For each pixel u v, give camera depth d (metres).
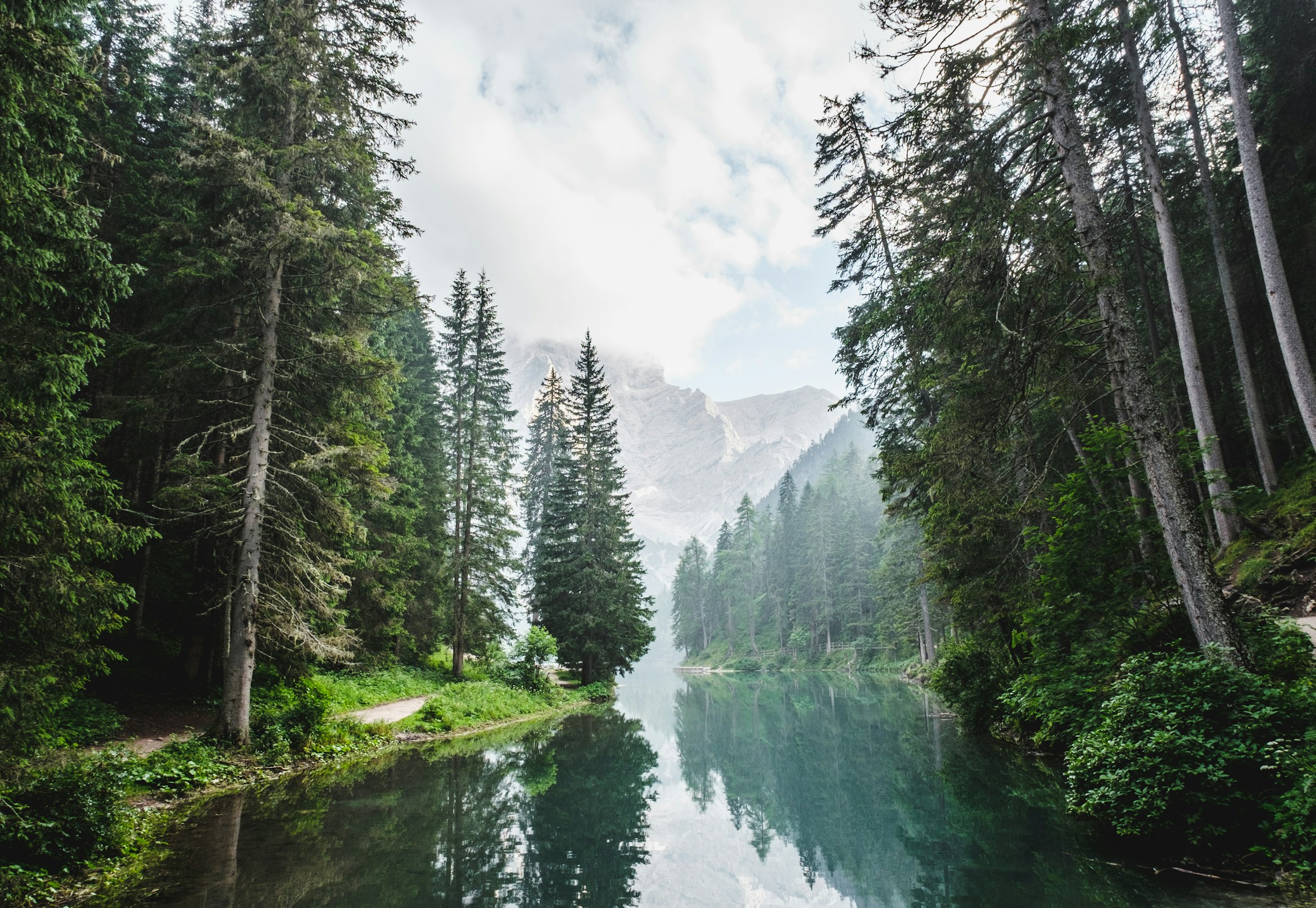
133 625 17.27
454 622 30.41
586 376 37.75
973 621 16.75
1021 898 6.31
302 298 15.21
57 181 7.75
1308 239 16.48
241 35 14.59
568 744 20.08
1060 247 8.18
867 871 7.94
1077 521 10.45
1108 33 9.43
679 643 112.25
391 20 14.78
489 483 31.77
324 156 14.20
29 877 6.44
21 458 7.50
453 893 6.93
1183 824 6.68
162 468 16.89
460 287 34.34
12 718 7.64
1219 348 19.30
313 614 14.98
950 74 8.95
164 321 14.41
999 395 9.84
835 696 38.75
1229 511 14.18
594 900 7.09
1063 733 10.22
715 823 11.34
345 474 14.82
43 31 7.05
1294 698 6.62
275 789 11.97
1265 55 16.34
